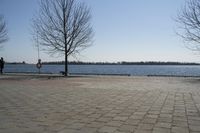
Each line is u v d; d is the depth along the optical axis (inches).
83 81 742.5
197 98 406.6
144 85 617.9
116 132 218.4
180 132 218.2
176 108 323.6
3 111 308.7
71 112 301.4
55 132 218.4
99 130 224.2
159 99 397.7
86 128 230.7
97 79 821.2
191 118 268.8
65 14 1039.6
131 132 218.4
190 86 589.6
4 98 414.9
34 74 1135.6
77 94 460.8
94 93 474.0
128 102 370.3
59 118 270.5
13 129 227.8
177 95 441.4
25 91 506.6
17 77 922.7
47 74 1141.7
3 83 683.4
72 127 234.1
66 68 1037.8
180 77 918.4
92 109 319.3
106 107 332.5
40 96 436.1
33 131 221.5
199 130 224.1
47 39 1072.2
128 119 264.7
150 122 251.8
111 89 536.7
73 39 1053.8
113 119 265.0
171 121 255.6
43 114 290.7
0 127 234.7
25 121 257.8
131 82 704.4
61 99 402.6
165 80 771.4
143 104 353.4
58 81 743.7
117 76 979.3
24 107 335.0
